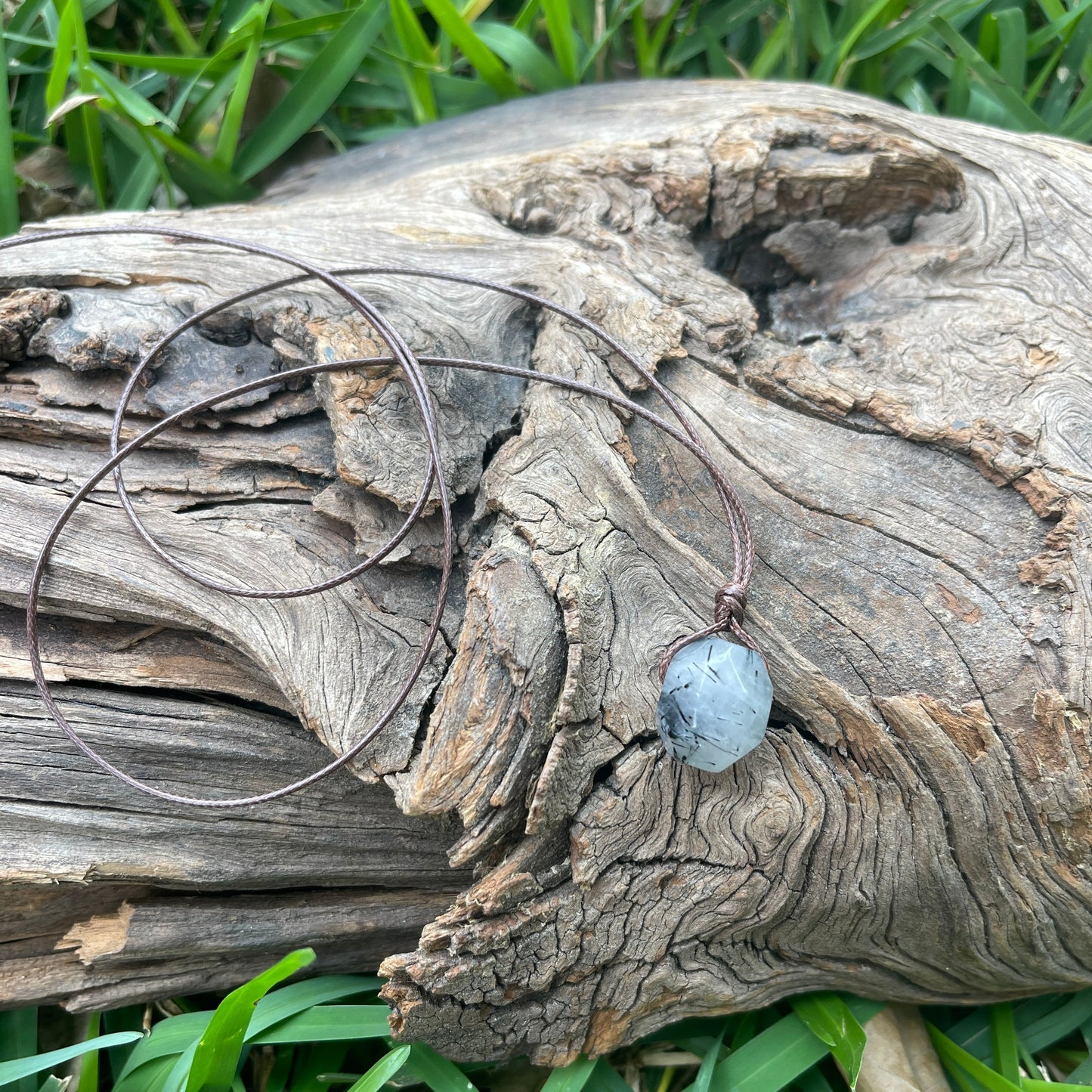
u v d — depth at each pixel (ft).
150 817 0.64
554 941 0.60
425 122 0.98
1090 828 0.59
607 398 0.64
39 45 0.93
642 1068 0.70
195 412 0.64
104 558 0.64
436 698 0.61
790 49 1.00
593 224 0.73
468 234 0.73
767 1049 0.66
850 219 0.75
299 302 0.68
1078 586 0.60
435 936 0.58
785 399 0.67
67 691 0.65
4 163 0.89
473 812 0.58
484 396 0.67
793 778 0.60
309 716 0.61
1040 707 0.59
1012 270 0.71
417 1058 0.63
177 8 1.05
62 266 0.70
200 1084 0.60
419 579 0.64
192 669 0.66
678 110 0.81
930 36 1.00
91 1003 0.66
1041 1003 0.70
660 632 0.61
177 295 0.69
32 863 0.62
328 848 0.66
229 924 0.66
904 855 0.61
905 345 0.68
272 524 0.65
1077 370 0.65
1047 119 1.00
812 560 0.63
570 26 0.95
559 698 0.58
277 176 1.00
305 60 0.99
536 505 0.61
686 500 0.65
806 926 0.63
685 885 0.61
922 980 0.67
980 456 0.63
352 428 0.63
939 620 0.61
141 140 0.94
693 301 0.70
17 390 0.67
